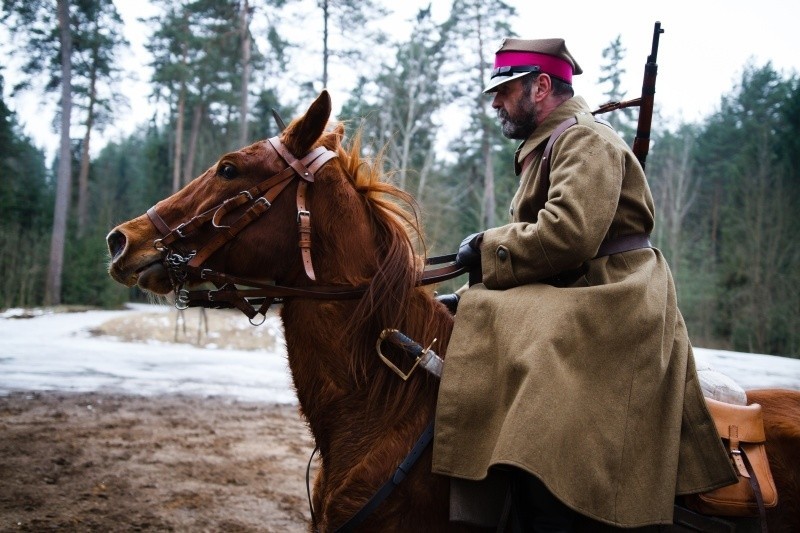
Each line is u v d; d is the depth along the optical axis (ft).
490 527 6.04
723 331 88.33
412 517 6.13
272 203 6.80
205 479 17.04
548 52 7.55
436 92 91.30
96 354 43.93
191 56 115.65
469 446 6.07
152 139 161.48
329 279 6.75
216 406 27.40
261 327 63.26
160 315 67.31
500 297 6.48
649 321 6.28
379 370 6.57
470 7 89.81
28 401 25.72
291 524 14.30
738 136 124.16
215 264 6.82
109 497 15.08
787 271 84.02
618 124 111.65
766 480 6.23
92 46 110.11
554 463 5.62
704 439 6.23
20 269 103.71
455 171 115.44
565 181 6.29
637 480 5.98
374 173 7.22
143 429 22.18
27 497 14.64
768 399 7.22
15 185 123.03
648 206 6.92
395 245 6.91
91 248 108.06
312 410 6.68
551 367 5.84
